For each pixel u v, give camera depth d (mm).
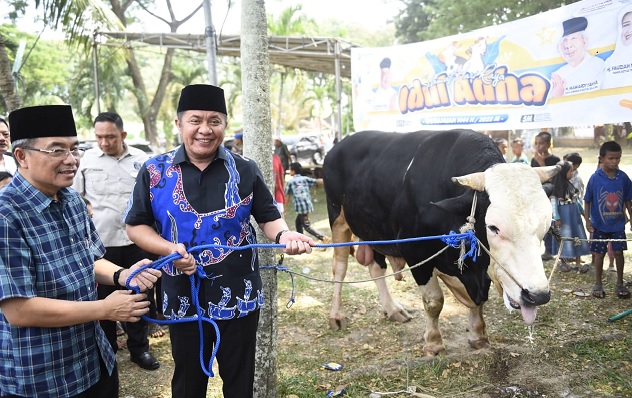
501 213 3225
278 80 35938
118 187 4648
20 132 2100
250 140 3469
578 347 4301
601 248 5676
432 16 28891
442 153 4141
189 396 2693
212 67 7324
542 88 6082
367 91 8242
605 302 5590
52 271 2135
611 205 5602
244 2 3395
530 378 3842
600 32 5461
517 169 3396
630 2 5207
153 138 23234
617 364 4035
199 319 2520
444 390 3797
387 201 4660
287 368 4375
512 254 3203
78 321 2076
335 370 4309
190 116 2492
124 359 4832
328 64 13953
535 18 6062
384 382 3957
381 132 5305
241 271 2633
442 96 7270
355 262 8070
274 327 3553
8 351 2100
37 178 2137
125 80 26641
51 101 27469
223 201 2588
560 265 6832
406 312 5504
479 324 4492
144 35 13062
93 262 2406
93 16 10539
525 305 3199
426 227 4125
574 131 20328
